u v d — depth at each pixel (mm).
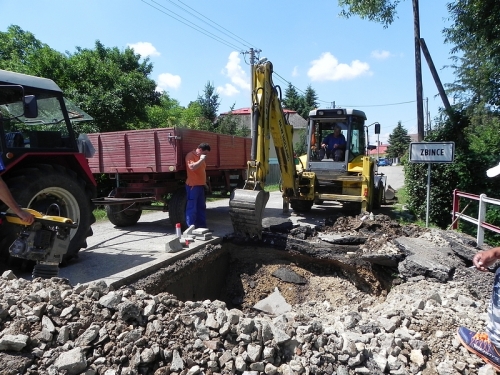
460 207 10000
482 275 4938
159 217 9961
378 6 14648
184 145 7344
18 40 17500
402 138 69188
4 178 4758
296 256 6992
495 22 10570
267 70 7078
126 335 2748
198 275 6352
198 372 2693
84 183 5598
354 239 6750
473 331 3213
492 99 11906
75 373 2461
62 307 2877
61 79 13734
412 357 3168
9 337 2447
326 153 10000
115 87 14391
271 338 2973
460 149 10484
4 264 4676
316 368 2854
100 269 5219
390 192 13750
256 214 6820
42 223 3455
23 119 5195
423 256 5539
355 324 3615
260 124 7137
